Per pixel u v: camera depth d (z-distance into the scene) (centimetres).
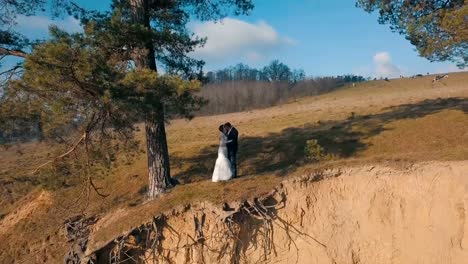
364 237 1274
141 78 1138
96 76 1097
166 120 1318
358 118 2489
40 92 1142
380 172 1295
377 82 7394
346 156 1848
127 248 1301
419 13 1817
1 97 1276
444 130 1948
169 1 1462
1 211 1972
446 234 1177
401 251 1227
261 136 2334
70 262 1342
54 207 1841
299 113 3803
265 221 1295
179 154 2067
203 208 1305
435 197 1214
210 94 7581
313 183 1339
